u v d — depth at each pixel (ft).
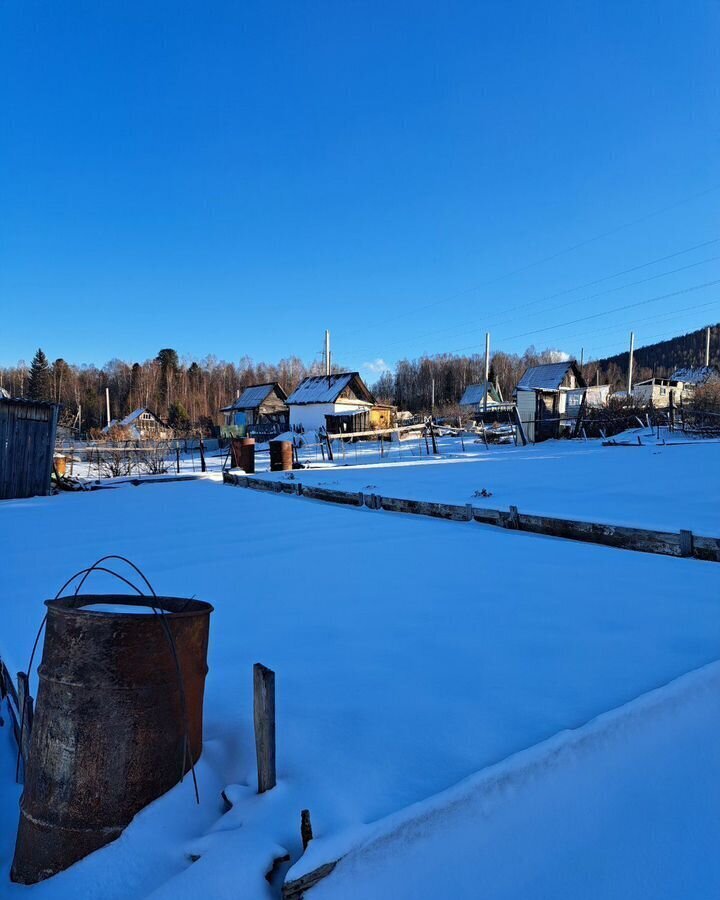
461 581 14.61
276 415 154.81
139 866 5.34
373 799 5.78
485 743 6.84
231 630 11.53
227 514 28.45
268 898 4.77
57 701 5.95
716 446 53.57
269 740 5.97
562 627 10.95
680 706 7.51
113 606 7.07
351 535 21.58
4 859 6.46
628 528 18.07
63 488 45.68
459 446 84.64
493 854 5.43
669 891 5.31
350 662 9.66
